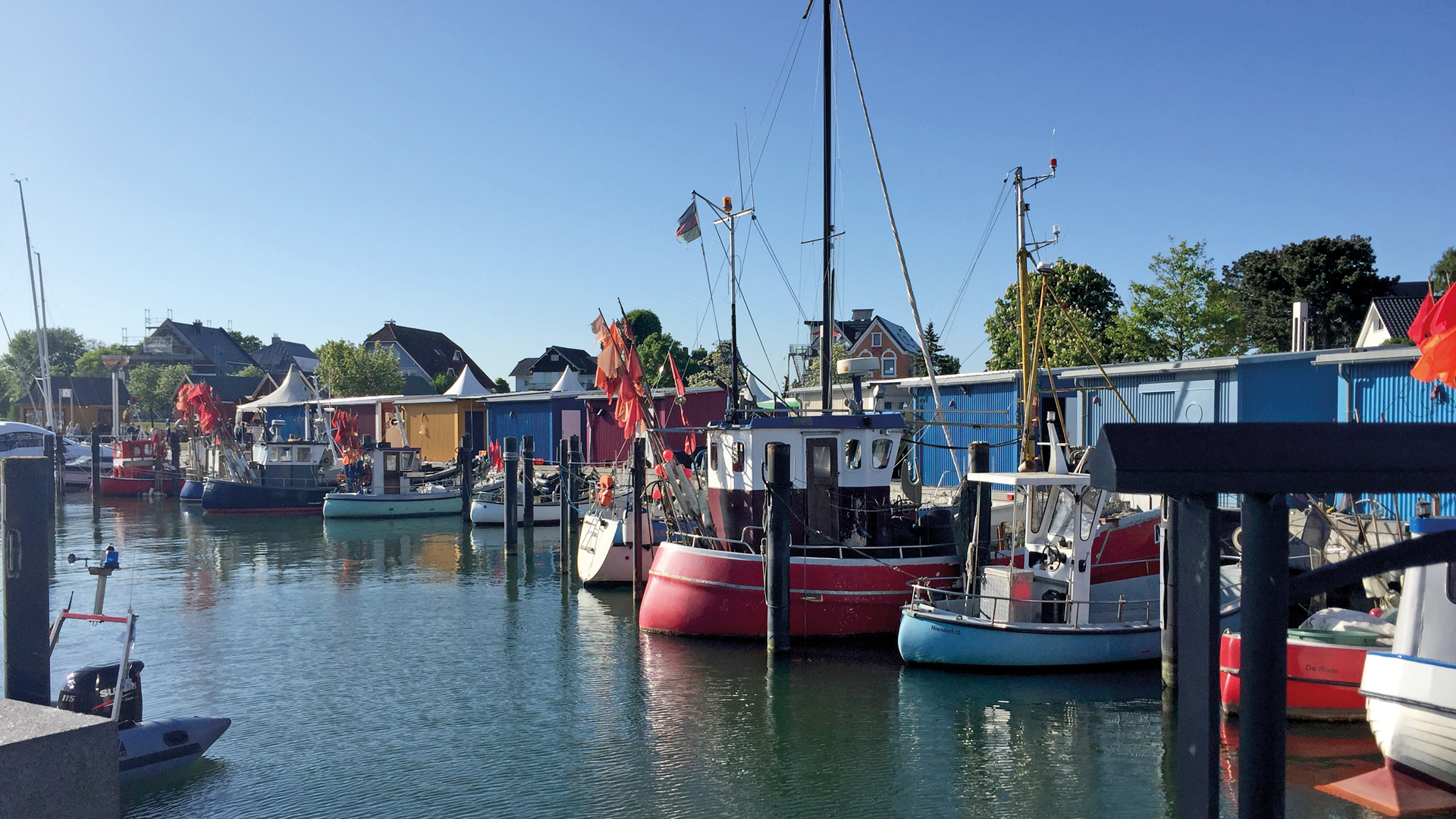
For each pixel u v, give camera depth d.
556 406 45.75
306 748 11.94
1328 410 21.36
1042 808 9.84
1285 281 44.31
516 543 28.08
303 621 19.27
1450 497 17.67
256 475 40.59
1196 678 2.87
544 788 10.63
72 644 17.45
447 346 95.00
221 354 106.00
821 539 16.72
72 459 54.91
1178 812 2.95
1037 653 14.03
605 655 16.19
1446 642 8.98
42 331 51.03
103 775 4.45
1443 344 5.56
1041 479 13.88
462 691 14.31
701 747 11.80
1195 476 2.78
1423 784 9.11
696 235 19.36
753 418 17.06
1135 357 36.38
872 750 11.52
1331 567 2.94
